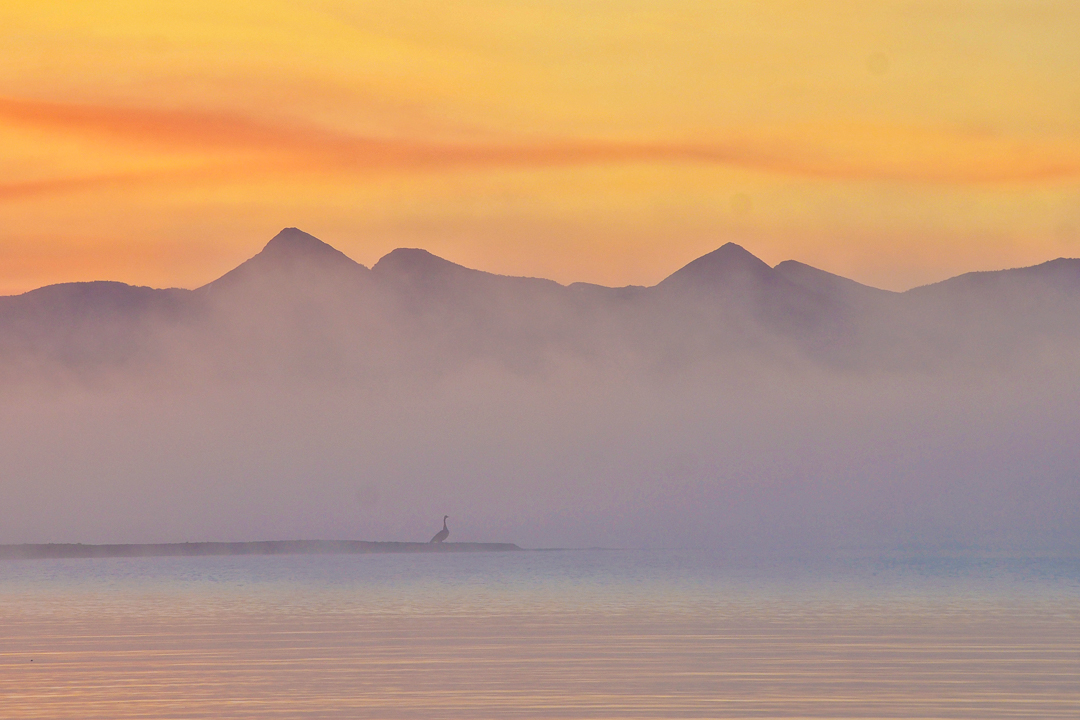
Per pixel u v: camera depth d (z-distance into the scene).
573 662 130.25
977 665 125.62
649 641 151.25
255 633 165.62
